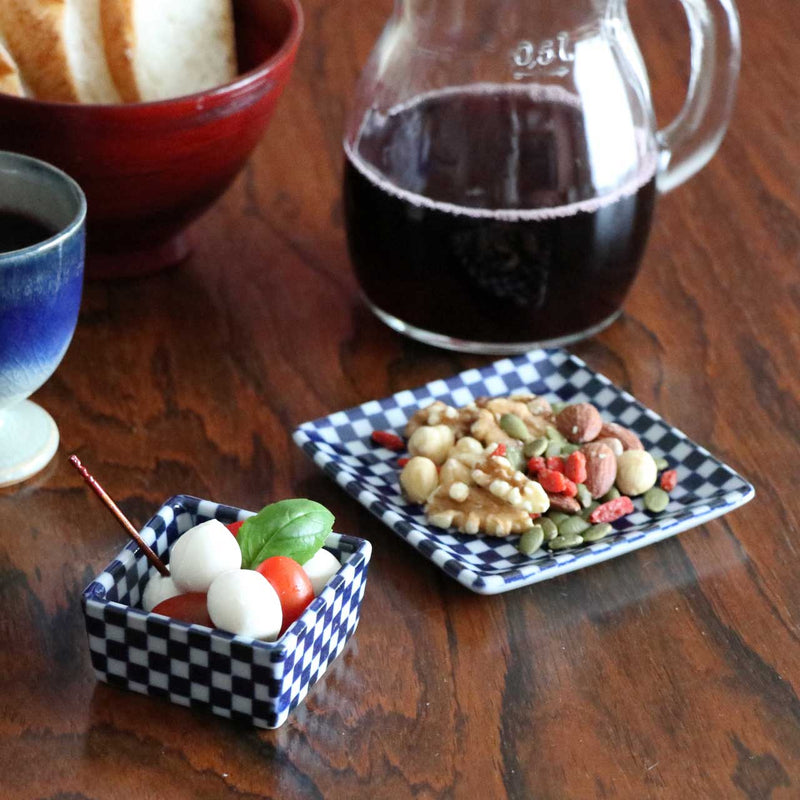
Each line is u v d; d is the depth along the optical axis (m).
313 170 1.06
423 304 0.92
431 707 0.76
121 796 0.73
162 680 0.75
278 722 0.75
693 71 0.94
